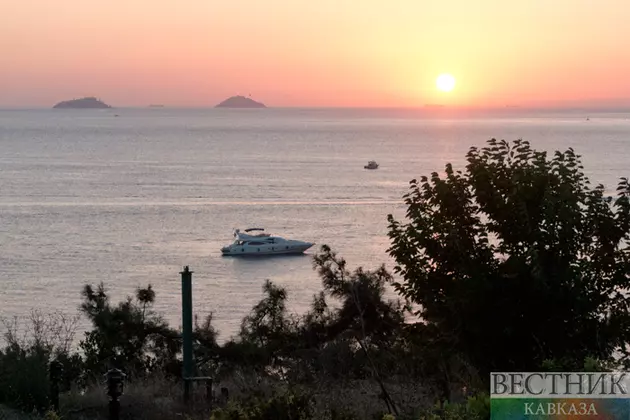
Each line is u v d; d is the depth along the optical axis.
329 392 12.49
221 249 86.75
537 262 11.10
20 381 13.53
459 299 11.39
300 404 9.20
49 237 94.19
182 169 184.62
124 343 17.80
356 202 125.69
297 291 62.28
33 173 173.00
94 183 152.75
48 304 58.56
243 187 146.88
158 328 18.31
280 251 85.56
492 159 12.30
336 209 118.69
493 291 11.29
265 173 175.00
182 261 82.06
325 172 178.25
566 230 11.53
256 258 84.50
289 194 136.12
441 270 12.11
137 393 14.31
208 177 165.75
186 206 121.38
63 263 79.50
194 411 13.05
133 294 63.00
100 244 90.25
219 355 17.42
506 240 11.96
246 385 14.25
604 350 11.45
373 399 12.20
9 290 65.38
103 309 18.88
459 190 12.16
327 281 14.64
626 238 11.93
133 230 100.00
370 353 14.60
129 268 77.44
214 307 57.00
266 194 136.25
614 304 11.99
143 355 17.95
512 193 11.80
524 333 11.38
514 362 11.47
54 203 123.50
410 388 12.42
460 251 11.91
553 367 9.60
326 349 14.58
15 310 54.94
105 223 105.19
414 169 186.25
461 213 12.16
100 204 122.69
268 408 9.05
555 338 11.25
